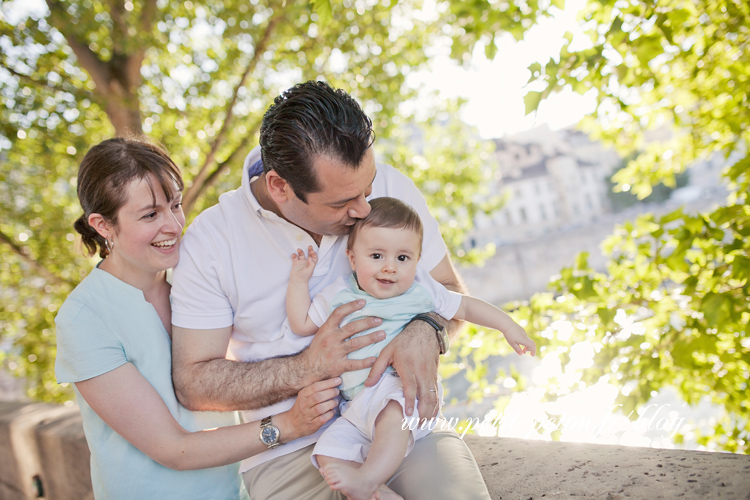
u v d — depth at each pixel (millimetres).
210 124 8727
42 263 8797
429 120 10445
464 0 2951
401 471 1500
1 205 8211
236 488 1799
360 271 1699
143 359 1656
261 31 7992
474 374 4012
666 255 3273
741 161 2951
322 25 2480
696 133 3855
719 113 3578
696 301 2932
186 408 1705
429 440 1561
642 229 3682
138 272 1718
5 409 3426
